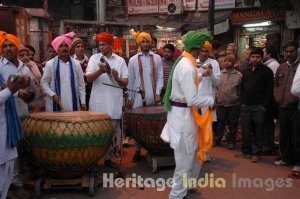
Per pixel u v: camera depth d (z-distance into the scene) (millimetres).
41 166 5047
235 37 15195
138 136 6043
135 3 17531
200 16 15969
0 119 4309
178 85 4434
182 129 4461
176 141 4477
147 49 6711
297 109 6039
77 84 5805
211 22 11031
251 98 6688
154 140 5887
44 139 4773
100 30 15086
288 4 13000
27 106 5332
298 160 6109
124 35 15828
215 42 7801
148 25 16203
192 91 4301
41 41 14273
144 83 6691
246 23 14625
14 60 4996
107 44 6016
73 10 18938
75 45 6824
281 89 6254
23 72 5082
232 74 7566
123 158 6922
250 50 7332
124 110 6395
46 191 5234
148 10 17266
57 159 4820
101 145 4961
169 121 4617
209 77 5133
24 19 10172
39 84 6047
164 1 16859
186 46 4469
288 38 13602
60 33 14883
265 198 4969
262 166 6414
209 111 4512
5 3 17000
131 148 7734
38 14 14117
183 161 4523
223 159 6875
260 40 14516
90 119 4922
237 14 14836
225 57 7688
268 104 6672
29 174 5426
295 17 13023
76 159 4840
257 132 6711
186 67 4336
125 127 6582
